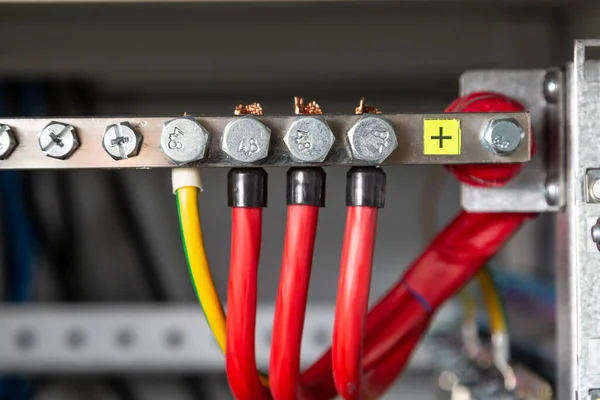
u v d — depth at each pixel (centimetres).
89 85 116
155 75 115
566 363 60
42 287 121
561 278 61
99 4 94
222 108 122
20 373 113
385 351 61
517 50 110
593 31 94
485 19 104
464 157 51
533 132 60
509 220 61
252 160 49
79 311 107
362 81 119
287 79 118
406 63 112
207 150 50
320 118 49
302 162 49
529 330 96
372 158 49
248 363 51
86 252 125
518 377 77
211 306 52
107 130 49
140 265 122
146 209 122
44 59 109
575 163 54
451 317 108
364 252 50
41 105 113
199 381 121
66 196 119
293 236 50
